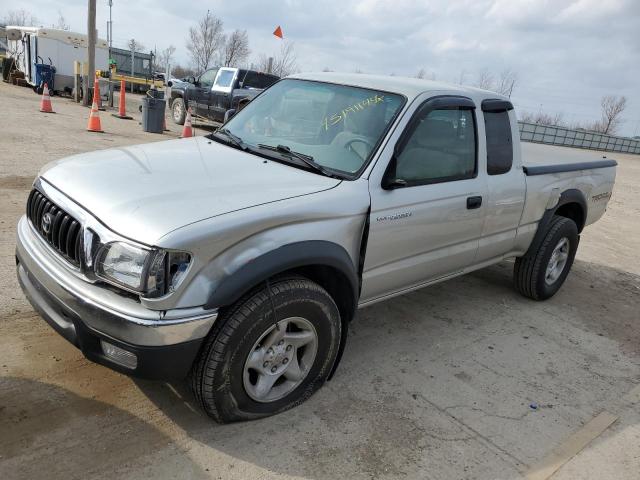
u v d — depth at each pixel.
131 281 2.37
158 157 3.27
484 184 4.01
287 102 3.96
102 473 2.45
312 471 2.65
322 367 3.12
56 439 2.61
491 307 5.05
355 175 3.19
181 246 2.35
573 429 3.30
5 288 3.96
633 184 18.45
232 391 2.71
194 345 2.48
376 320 4.44
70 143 9.99
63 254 2.66
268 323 2.70
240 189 2.82
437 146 3.64
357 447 2.86
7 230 5.07
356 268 3.22
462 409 3.35
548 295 5.34
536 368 4.00
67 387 2.99
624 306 5.61
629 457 3.10
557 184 4.93
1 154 8.17
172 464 2.57
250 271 2.54
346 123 3.53
